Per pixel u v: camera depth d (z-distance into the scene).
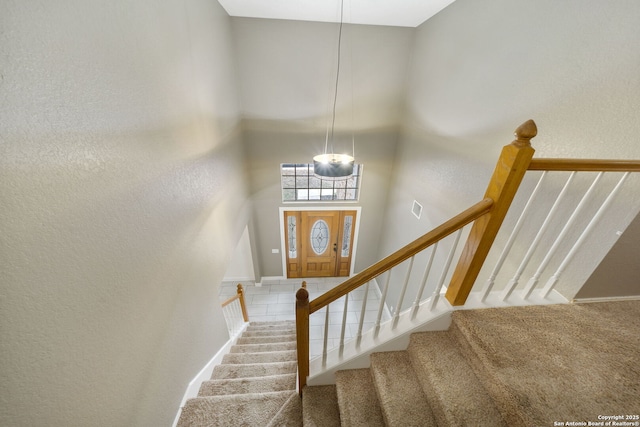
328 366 1.60
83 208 0.92
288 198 4.61
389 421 1.24
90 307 0.96
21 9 0.70
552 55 1.51
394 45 3.42
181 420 1.65
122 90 1.14
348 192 4.64
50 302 0.80
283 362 2.36
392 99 3.78
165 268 1.53
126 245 1.17
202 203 2.12
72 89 0.87
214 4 2.47
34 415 0.75
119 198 1.12
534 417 0.99
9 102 0.67
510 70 1.83
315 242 5.04
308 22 3.18
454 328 1.47
